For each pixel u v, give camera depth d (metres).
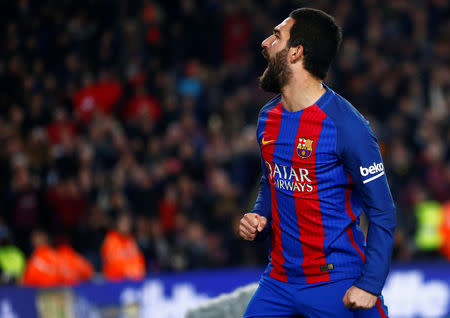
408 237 36.00
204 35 46.03
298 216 10.55
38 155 34.72
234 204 34.97
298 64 10.38
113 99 40.25
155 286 25.84
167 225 33.62
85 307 24.73
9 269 28.42
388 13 48.81
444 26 50.94
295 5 47.78
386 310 10.74
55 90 41.19
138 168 34.56
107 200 33.12
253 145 37.72
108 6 45.94
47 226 32.25
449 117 44.03
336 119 10.16
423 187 38.84
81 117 39.25
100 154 35.47
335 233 10.45
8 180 33.84
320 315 10.55
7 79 41.12
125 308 25.27
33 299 24.28
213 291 26.67
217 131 38.53
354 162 10.09
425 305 28.16
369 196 10.12
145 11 45.41
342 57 44.72
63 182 32.81
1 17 45.16
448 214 36.25
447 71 47.75
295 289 10.73
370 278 9.95
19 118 38.00
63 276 27.67
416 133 41.22
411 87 45.03
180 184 34.91
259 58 45.97
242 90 42.66
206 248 32.16
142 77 41.34
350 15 47.53
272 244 11.12
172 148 36.91
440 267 28.47
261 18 46.75
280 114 10.59
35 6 45.84
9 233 29.92
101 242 31.45
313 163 10.27
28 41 44.19
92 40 45.16
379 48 47.25
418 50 48.12
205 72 43.97
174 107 40.31
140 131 37.72
